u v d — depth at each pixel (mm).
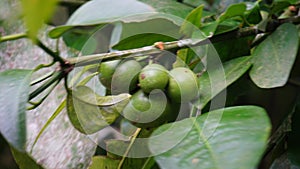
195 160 427
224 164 417
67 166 530
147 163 474
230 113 453
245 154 417
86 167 527
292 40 525
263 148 420
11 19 381
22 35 447
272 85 506
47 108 560
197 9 519
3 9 381
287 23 537
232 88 553
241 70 520
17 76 446
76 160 531
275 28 542
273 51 526
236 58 535
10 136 416
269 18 542
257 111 449
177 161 429
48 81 461
